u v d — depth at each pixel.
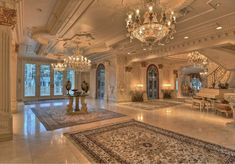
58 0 3.97
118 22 5.09
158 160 2.89
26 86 12.55
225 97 5.50
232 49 6.83
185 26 5.43
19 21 4.96
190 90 17.77
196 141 3.81
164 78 14.02
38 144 3.62
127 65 11.63
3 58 3.77
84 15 4.54
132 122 5.61
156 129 4.77
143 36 3.57
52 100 12.62
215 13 4.45
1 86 3.76
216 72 9.54
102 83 13.16
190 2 3.63
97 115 6.82
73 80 14.97
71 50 9.70
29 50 10.17
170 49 8.11
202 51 7.48
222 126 5.16
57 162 2.81
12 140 3.86
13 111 7.34
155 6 3.63
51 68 13.79
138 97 12.08
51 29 5.89
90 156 3.05
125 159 2.93
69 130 4.70
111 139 3.94
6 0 3.74
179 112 7.62
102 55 11.74
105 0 3.73
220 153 3.17
